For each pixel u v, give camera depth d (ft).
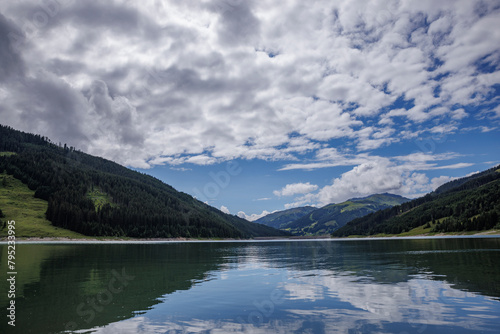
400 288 89.51
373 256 209.77
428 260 167.12
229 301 76.84
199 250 336.29
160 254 258.16
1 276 120.06
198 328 55.47
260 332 52.90
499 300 72.23
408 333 51.16
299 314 63.77
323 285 97.76
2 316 63.52
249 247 436.35
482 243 326.65
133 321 59.98
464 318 58.80
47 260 187.11
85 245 446.60
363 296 79.82
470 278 103.09
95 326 56.95
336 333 51.80
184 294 86.02
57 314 65.05
